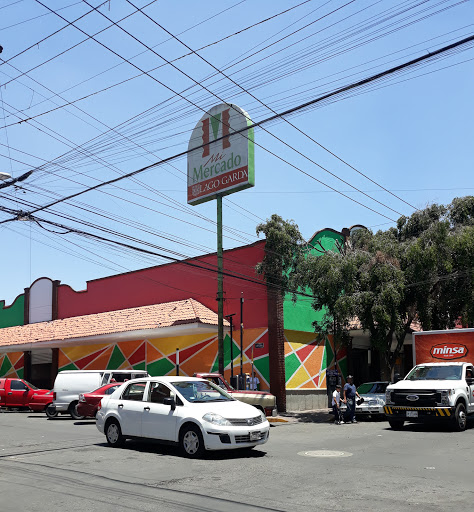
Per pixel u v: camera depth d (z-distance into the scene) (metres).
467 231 22.34
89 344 34.56
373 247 23.34
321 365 29.48
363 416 23.11
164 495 8.28
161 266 32.66
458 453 12.40
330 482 9.15
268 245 26.45
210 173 26.45
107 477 9.67
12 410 29.66
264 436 11.92
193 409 11.80
